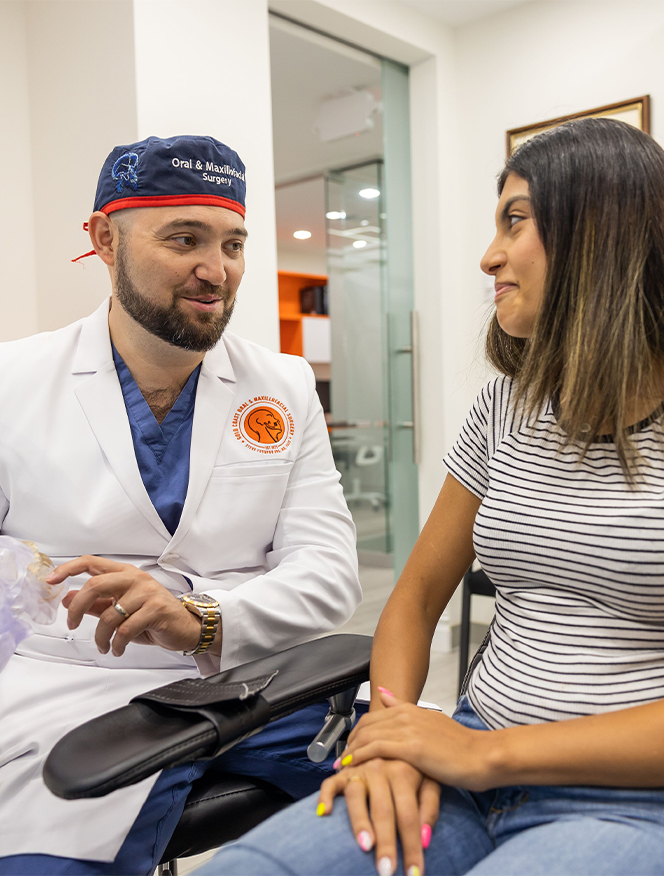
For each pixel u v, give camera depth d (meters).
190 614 0.98
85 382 1.12
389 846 0.66
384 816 0.68
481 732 0.74
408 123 3.16
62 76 2.17
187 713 0.75
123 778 0.64
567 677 0.77
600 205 0.79
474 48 3.05
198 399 1.17
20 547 0.88
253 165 2.22
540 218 0.82
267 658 0.92
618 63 2.68
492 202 3.05
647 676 0.75
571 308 0.81
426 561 1.01
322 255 7.78
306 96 3.65
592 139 0.81
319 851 0.67
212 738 0.71
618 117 2.67
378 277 4.23
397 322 3.19
